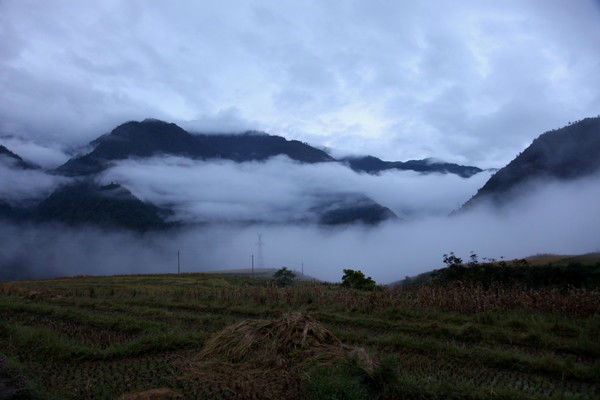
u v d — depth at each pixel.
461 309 14.32
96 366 8.85
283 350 8.74
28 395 6.54
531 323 12.09
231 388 7.29
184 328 12.40
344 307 15.63
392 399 7.01
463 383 7.50
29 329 11.07
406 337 10.61
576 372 8.21
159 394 6.96
